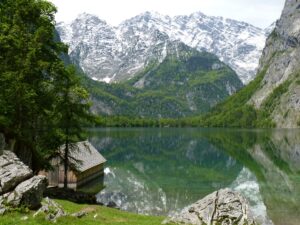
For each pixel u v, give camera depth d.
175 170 95.94
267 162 107.69
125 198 61.38
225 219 34.75
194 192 66.56
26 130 44.25
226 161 112.44
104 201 57.97
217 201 36.09
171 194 64.81
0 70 41.84
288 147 151.25
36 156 48.56
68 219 28.08
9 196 28.67
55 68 46.38
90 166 76.31
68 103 51.84
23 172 30.77
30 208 29.06
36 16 45.41
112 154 133.88
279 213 50.25
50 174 68.38
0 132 38.84
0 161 31.64
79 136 54.88
